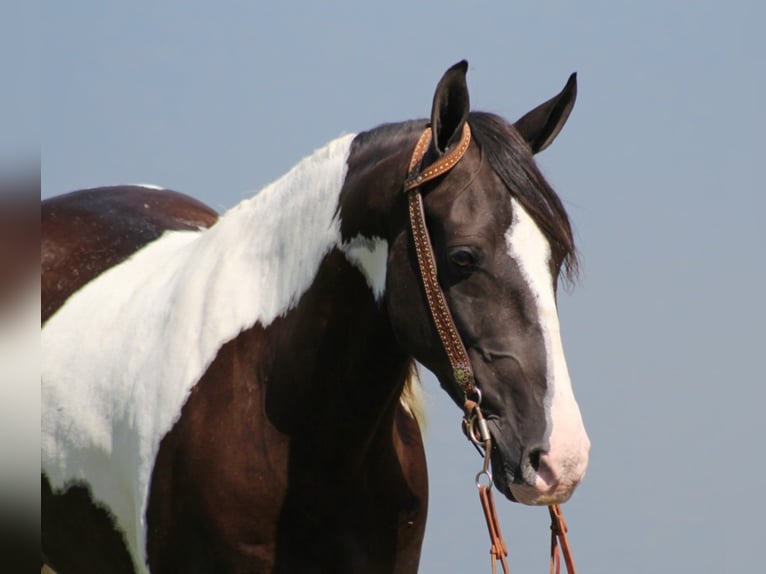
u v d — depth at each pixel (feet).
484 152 21.26
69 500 26.13
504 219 20.70
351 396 22.81
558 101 22.79
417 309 21.45
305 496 22.84
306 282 23.11
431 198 21.33
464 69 21.20
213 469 22.85
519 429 20.20
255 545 22.71
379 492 23.58
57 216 29.76
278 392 23.00
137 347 25.03
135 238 28.81
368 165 22.82
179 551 23.52
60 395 26.16
